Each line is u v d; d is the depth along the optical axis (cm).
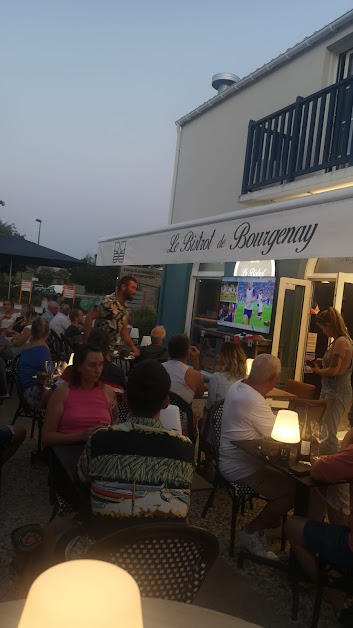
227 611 269
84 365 335
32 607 77
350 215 294
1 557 297
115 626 77
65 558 208
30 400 457
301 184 643
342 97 603
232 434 333
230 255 391
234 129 890
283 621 264
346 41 686
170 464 207
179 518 205
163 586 185
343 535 249
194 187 1006
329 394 521
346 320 757
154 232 527
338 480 254
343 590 252
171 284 1070
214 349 910
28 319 828
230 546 328
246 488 329
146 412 219
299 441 304
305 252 319
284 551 333
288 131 681
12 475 420
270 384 347
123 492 201
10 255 1249
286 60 777
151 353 607
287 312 749
